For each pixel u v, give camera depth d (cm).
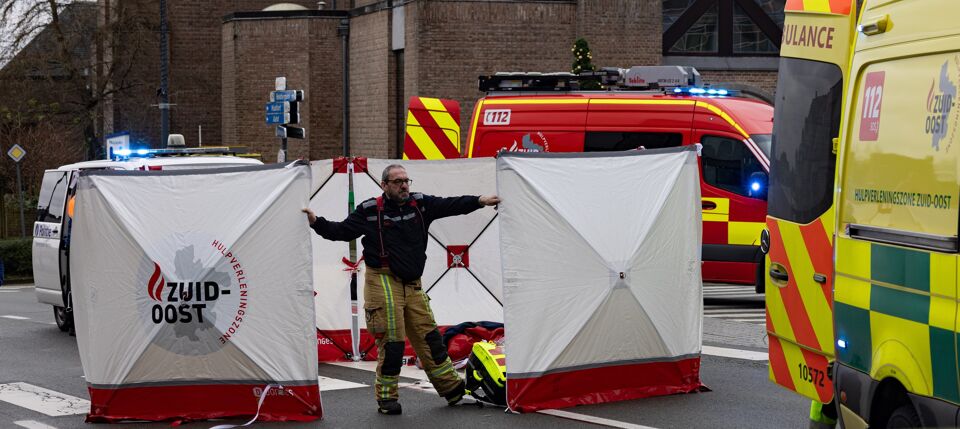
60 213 2252
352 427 1303
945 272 821
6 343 2117
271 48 5022
